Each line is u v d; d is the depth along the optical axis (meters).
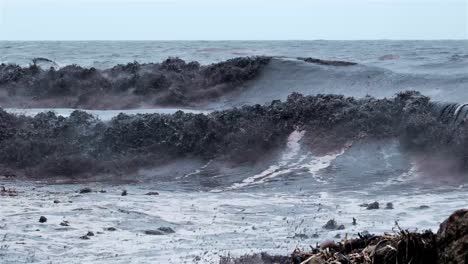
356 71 49.25
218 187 29.81
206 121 36.09
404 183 28.97
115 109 50.44
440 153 31.36
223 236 19.66
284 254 16.20
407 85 44.28
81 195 27.20
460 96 38.28
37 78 55.06
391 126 34.22
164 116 37.47
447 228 8.36
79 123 37.16
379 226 20.38
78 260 16.61
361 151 33.06
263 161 33.34
